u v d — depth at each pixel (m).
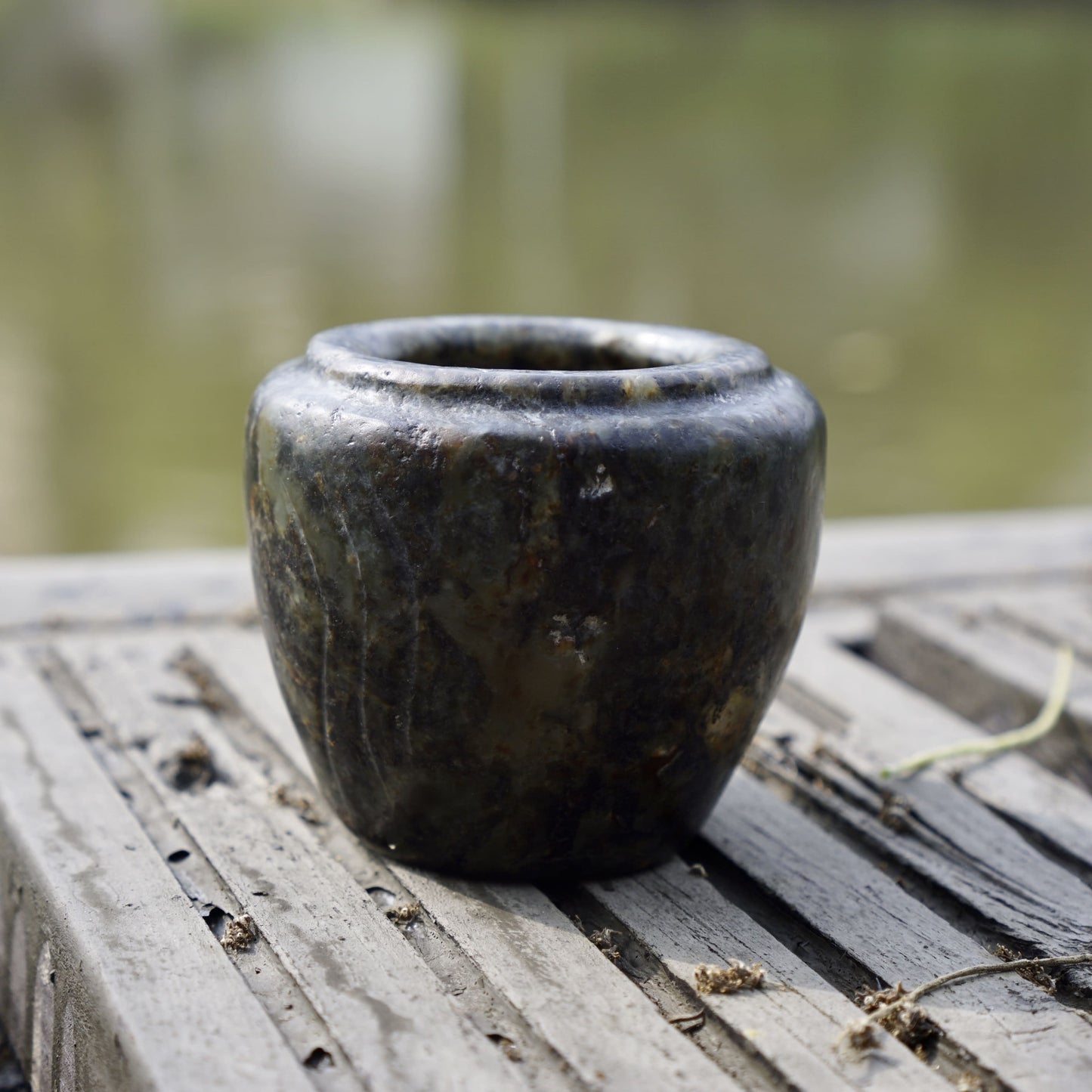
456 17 5.64
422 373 0.50
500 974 0.50
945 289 1.85
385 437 0.50
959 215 2.39
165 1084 0.47
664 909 0.52
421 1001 0.49
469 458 0.49
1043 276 1.94
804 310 1.72
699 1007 0.49
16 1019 0.53
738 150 3.06
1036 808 0.56
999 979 0.50
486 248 2.03
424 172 2.75
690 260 2.00
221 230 2.10
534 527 0.49
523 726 0.50
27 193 2.37
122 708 0.58
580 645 0.50
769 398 0.51
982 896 0.53
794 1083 0.48
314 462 0.50
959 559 0.68
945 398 1.39
